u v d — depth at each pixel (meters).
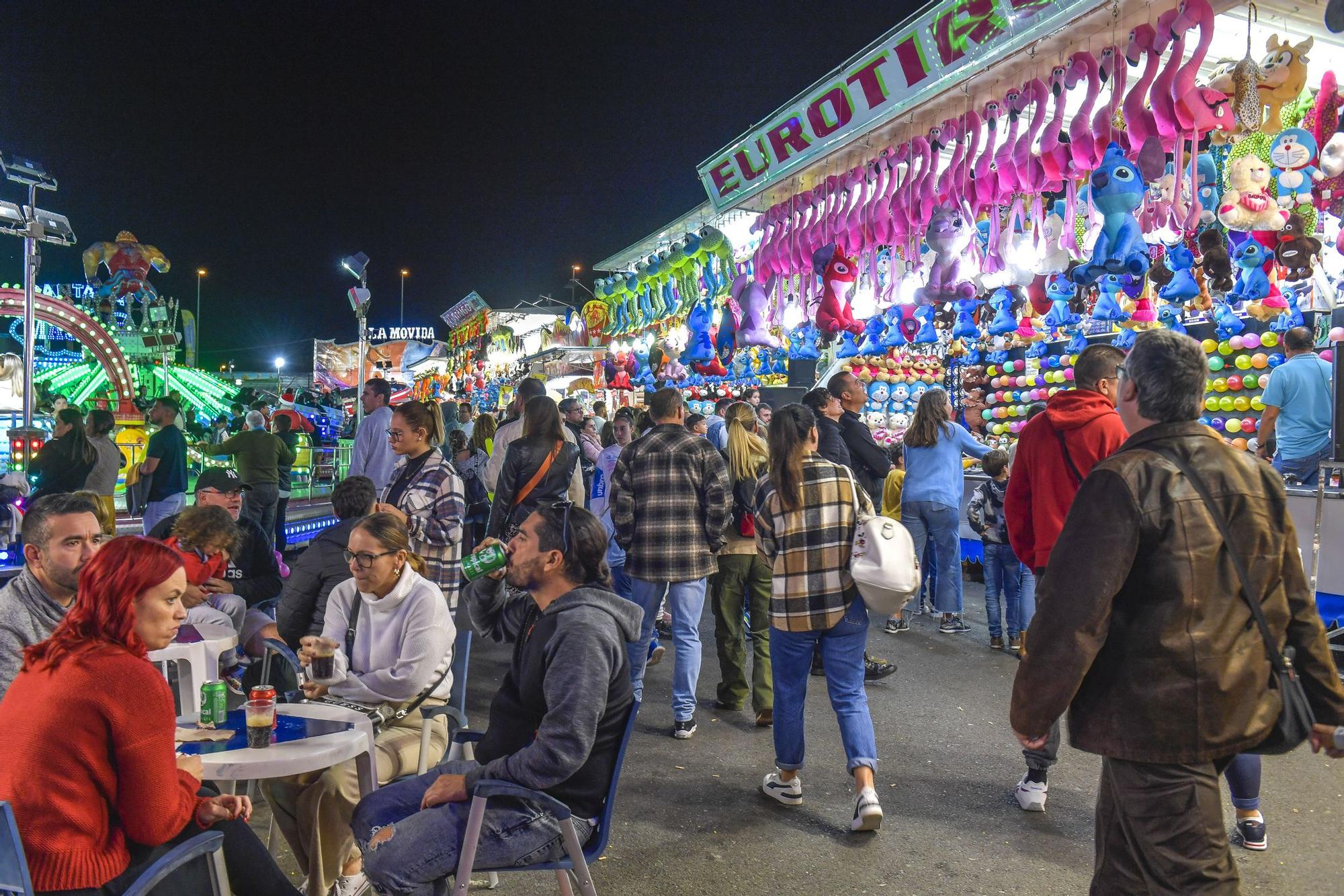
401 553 3.41
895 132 6.93
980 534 6.77
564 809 2.44
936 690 5.77
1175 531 2.09
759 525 4.02
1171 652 2.07
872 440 6.39
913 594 3.73
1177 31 4.92
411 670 3.31
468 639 3.93
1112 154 5.32
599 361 19.06
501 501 5.52
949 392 13.16
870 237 7.29
